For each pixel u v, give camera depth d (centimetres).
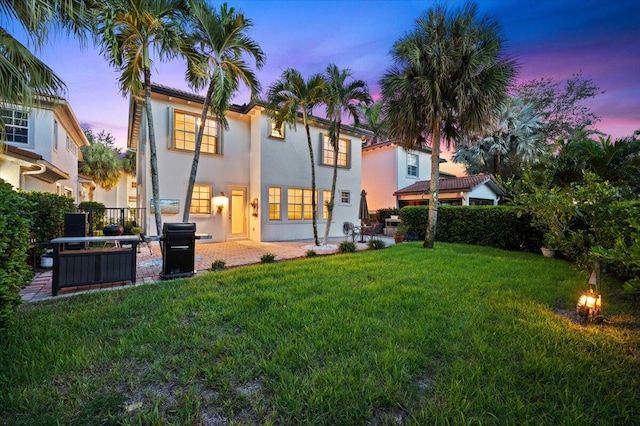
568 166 695
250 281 470
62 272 426
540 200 447
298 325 293
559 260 692
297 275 509
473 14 776
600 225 353
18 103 459
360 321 301
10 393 182
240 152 1223
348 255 739
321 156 1377
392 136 951
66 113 1181
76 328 288
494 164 1803
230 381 199
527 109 1723
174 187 1041
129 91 729
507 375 205
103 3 502
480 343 252
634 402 181
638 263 214
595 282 325
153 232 1009
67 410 170
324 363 222
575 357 233
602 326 304
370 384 193
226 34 703
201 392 190
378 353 235
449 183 1591
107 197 2464
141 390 192
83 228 605
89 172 2159
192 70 731
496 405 175
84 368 215
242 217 1260
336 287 432
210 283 459
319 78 892
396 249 846
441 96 819
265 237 1185
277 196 1232
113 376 205
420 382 202
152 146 678
